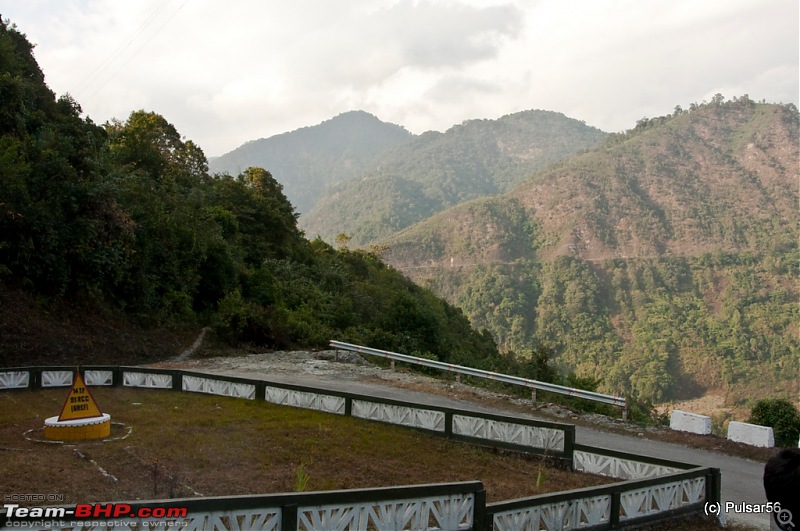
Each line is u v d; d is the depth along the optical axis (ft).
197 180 159.22
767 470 12.26
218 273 108.47
